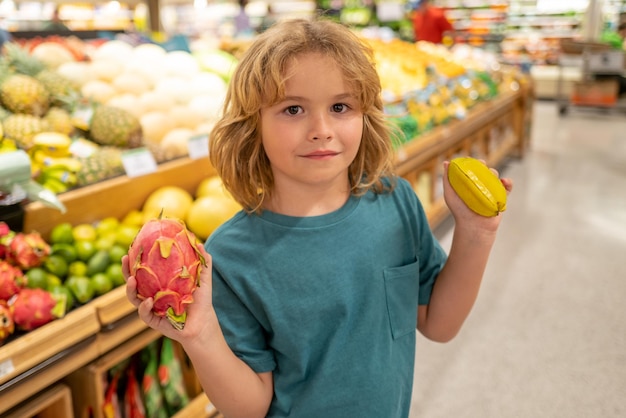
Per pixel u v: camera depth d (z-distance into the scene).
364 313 0.99
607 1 10.39
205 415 2.00
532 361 2.57
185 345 0.80
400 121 3.26
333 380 0.98
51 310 1.46
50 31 2.91
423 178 3.73
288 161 0.88
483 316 2.94
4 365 1.34
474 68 5.53
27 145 1.97
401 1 9.09
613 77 9.30
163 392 1.90
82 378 1.61
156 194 2.10
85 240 1.77
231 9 9.73
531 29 11.09
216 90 2.78
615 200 4.65
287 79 0.85
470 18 11.38
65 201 1.84
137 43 3.05
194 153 2.32
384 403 1.00
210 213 2.03
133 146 2.23
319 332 0.96
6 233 1.53
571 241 3.84
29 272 1.55
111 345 1.62
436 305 1.10
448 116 4.02
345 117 0.89
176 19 9.59
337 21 0.98
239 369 0.89
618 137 7.10
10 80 2.12
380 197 1.05
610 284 3.23
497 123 5.43
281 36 0.87
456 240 1.03
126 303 1.63
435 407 2.31
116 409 1.77
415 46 5.42
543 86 10.45
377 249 1.00
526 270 3.43
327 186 0.96
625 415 2.23
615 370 2.50
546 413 2.26
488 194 0.96
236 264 0.94
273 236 0.95
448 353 2.65
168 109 2.52
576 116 8.82
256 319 0.96
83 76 2.45
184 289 0.75
